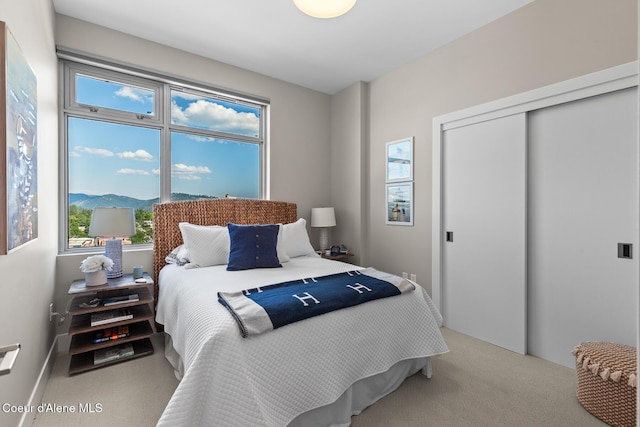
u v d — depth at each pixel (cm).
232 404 125
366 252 380
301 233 320
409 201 330
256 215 344
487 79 262
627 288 196
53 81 227
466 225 282
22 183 139
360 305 177
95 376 207
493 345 260
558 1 220
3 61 115
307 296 168
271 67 341
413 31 272
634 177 194
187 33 276
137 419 165
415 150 324
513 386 197
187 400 121
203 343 133
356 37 282
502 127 255
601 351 174
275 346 142
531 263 242
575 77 212
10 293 132
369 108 377
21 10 147
